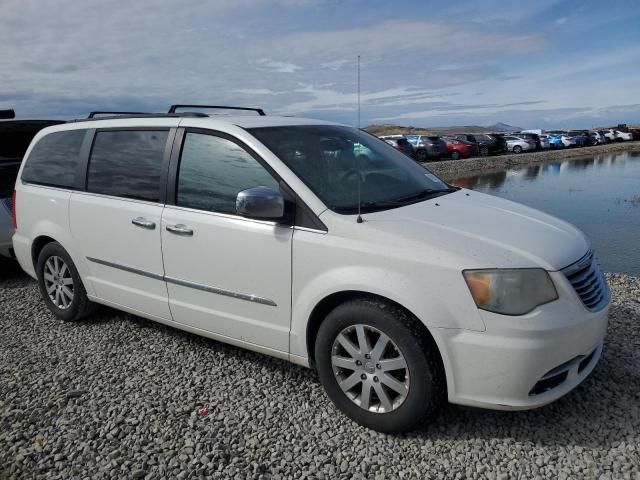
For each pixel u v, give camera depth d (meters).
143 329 4.60
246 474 2.71
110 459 2.87
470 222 3.10
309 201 3.13
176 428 3.12
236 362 3.92
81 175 4.40
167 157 3.80
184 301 3.75
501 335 2.63
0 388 3.66
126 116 4.32
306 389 3.51
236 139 3.48
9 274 6.68
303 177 3.24
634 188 21.72
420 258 2.76
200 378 3.70
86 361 4.04
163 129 3.90
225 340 3.64
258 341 3.44
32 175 4.91
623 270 8.72
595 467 2.66
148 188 3.89
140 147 4.01
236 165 3.46
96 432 3.11
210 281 3.55
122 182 4.09
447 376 2.76
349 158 3.72
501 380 2.67
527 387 2.68
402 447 2.88
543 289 2.70
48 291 4.90
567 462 2.71
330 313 3.03
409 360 2.80
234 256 3.38
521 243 2.88
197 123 3.73
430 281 2.73
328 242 3.01
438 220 3.08
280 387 3.55
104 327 4.68
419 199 3.53
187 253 3.62
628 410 3.10
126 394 3.52
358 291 2.95
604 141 56.88
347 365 3.04
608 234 12.16
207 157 3.61
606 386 3.36
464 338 2.68
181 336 4.42
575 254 2.96
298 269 3.12
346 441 2.95
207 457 2.84
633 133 58.78
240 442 2.97
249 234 3.30
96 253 4.28
